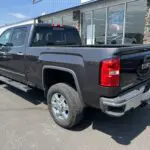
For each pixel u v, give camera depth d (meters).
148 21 8.17
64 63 3.40
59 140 3.31
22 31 4.75
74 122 3.51
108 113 2.97
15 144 3.20
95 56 2.97
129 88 3.27
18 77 4.97
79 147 3.12
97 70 2.95
